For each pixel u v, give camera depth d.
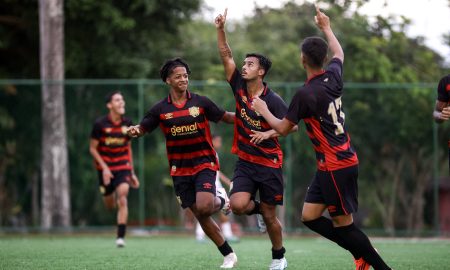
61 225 44.25
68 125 44.62
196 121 20.75
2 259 24.77
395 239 43.19
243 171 20.09
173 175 21.20
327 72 17.52
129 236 43.38
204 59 57.34
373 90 44.47
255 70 19.62
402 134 44.22
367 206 44.44
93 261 24.00
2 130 44.34
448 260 25.39
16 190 44.38
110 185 32.53
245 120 19.89
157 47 55.75
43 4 46.94
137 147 43.88
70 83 44.53
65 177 44.50
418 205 44.03
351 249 18.08
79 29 53.47
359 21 59.94
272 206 19.98
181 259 24.94
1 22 54.12
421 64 60.47
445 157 44.03
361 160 44.44
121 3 54.50
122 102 31.95
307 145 44.00
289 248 33.16
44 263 23.27
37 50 54.72
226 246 21.53
